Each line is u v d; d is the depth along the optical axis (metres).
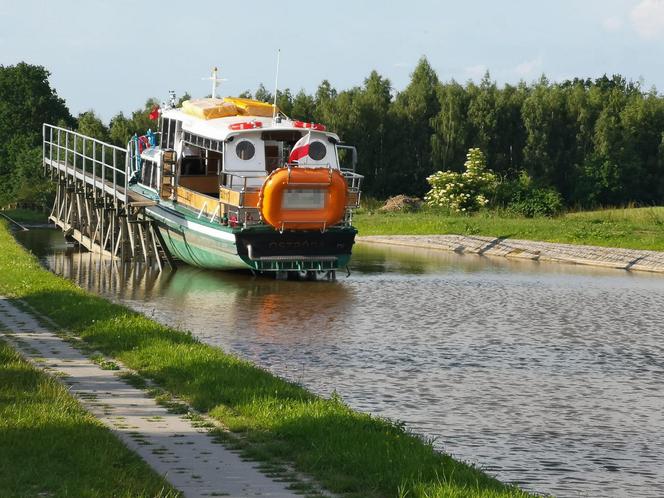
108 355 25.48
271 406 19.58
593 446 20.19
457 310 39.50
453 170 101.12
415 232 73.94
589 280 50.91
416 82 106.50
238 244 45.31
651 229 66.25
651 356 30.44
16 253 51.22
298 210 44.91
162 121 54.16
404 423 19.70
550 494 17.08
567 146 101.94
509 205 84.62
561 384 26.22
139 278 47.78
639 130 99.44
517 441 20.45
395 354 29.83
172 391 21.39
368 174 101.69
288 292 43.81
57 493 13.59
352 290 44.94
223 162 46.75
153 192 53.28
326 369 27.31
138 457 15.95
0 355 23.30
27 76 125.38
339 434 17.44
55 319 30.84
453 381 26.22
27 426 16.88
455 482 15.07
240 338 32.09
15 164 105.50
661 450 19.98
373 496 14.69
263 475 15.58
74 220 63.47
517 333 34.31
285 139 48.00
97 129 104.88
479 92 103.69
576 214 81.38
